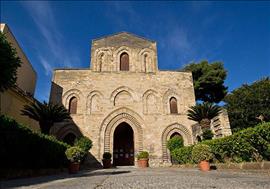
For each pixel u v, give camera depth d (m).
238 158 11.22
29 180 8.54
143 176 8.45
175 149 20.94
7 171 9.38
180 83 26.16
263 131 8.88
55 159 14.48
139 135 23.50
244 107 29.52
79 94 24.55
